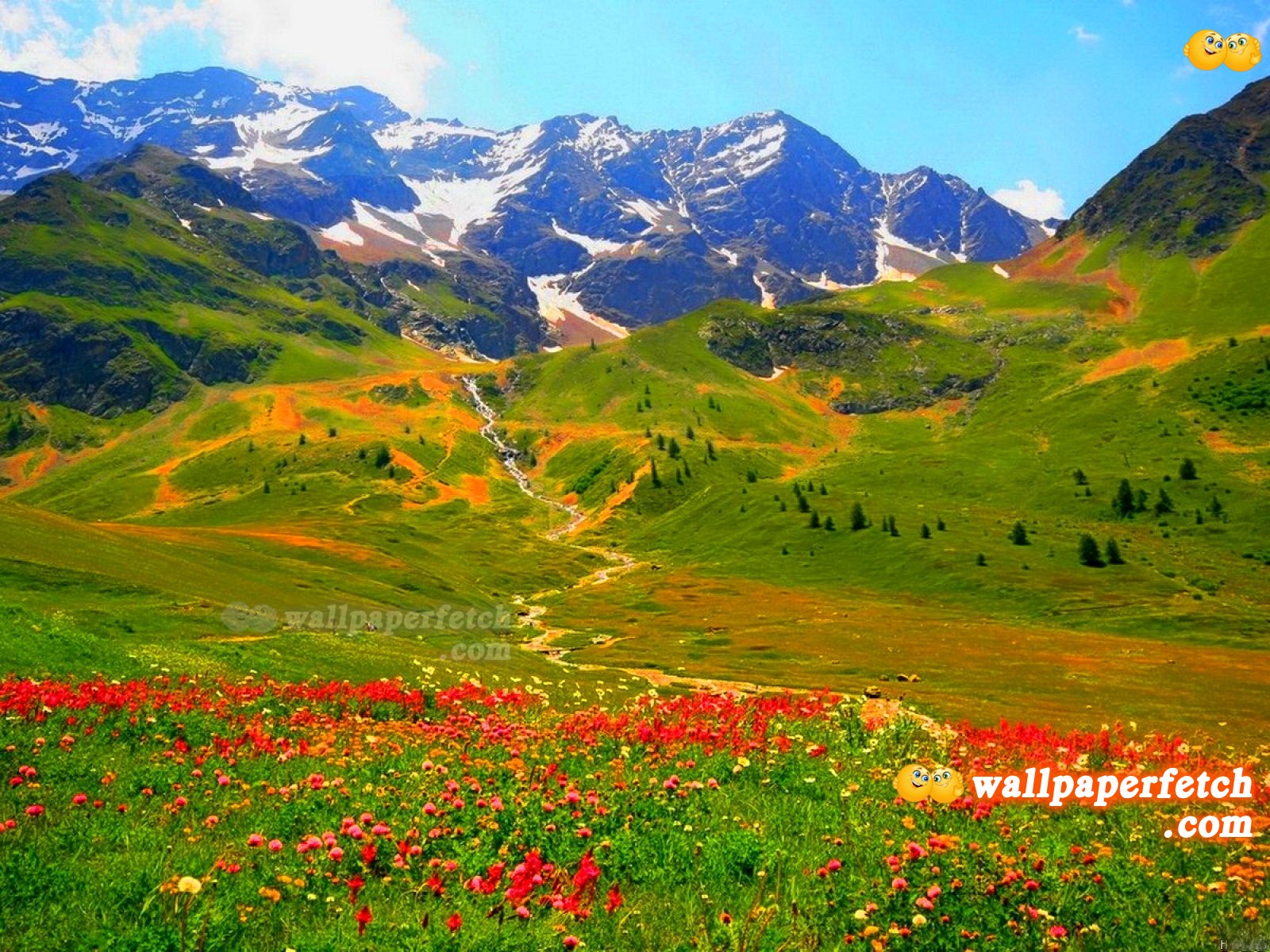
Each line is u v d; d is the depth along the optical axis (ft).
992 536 636.48
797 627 418.10
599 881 34.22
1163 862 39.99
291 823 39.27
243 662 135.54
